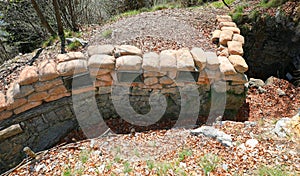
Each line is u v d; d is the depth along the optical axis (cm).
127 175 247
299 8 453
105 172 254
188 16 504
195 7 584
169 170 247
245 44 498
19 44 721
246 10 511
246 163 247
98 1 739
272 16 475
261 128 296
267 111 384
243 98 362
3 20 677
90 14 718
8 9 653
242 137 281
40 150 325
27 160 284
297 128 278
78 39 424
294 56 484
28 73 317
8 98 312
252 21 488
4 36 720
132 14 561
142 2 726
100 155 280
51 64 332
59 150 294
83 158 276
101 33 446
